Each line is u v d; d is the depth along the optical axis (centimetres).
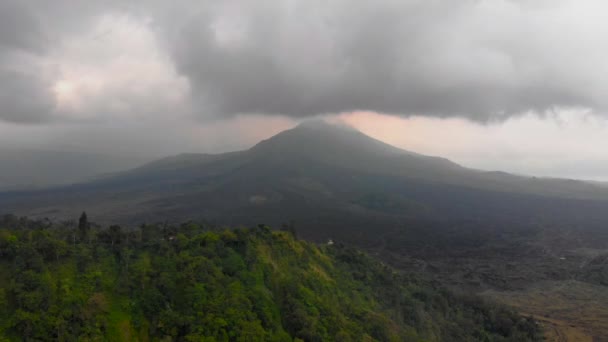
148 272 5422
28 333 4228
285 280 6525
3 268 4916
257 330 5072
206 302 5197
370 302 7869
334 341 5691
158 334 4822
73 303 4662
